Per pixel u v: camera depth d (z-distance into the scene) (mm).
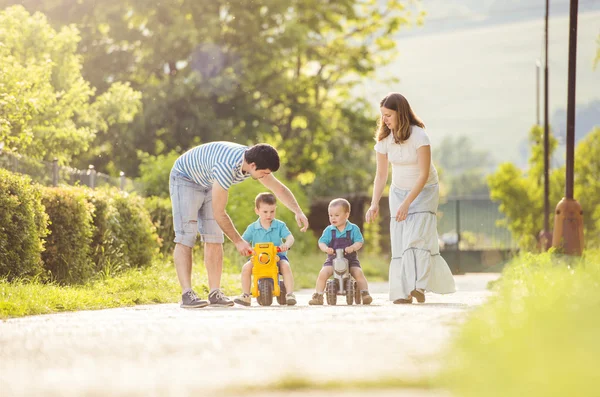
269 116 47500
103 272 17703
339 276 11891
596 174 43844
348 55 54281
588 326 4477
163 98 41906
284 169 39719
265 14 46750
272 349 4977
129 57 43594
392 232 11359
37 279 14430
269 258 12148
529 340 4148
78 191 17094
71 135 29531
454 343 4340
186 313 9117
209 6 45031
